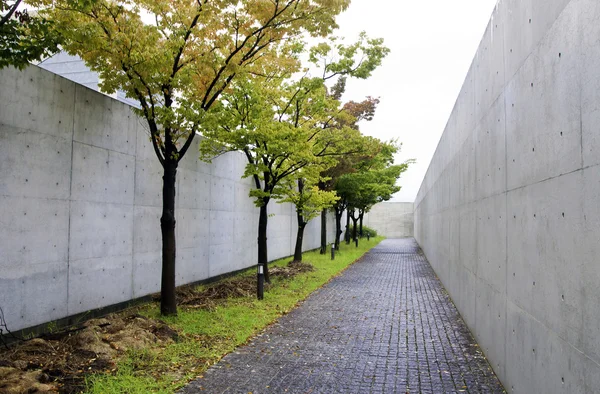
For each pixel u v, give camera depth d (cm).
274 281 1392
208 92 887
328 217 3634
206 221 1361
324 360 647
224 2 823
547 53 389
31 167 714
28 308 710
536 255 416
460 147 930
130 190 987
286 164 1470
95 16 748
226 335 757
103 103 891
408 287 1370
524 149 457
